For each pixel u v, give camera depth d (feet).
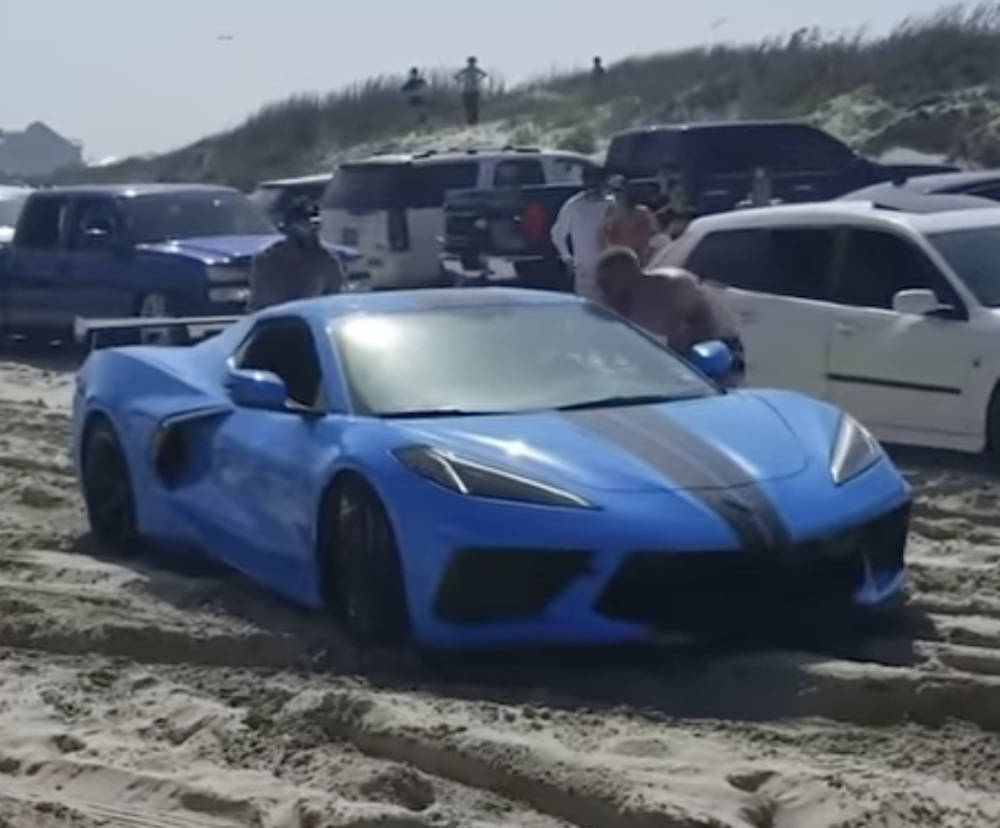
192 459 35.01
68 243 78.95
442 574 27.84
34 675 29.96
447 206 87.92
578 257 68.33
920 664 28.12
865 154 130.00
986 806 22.56
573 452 28.68
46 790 24.82
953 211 49.57
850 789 22.94
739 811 22.48
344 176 99.35
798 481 28.48
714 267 51.16
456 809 23.32
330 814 22.80
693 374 32.94
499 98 180.86
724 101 158.40
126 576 35.60
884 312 47.19
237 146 195.42
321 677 28.96
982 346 45.11
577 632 27.30
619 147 98.58
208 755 25.72
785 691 26.94
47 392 67.92
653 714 26.45
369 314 33.47
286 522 31.58
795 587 27.84
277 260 55.21
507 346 32.78
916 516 39.73
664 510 27.45
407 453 28.86
